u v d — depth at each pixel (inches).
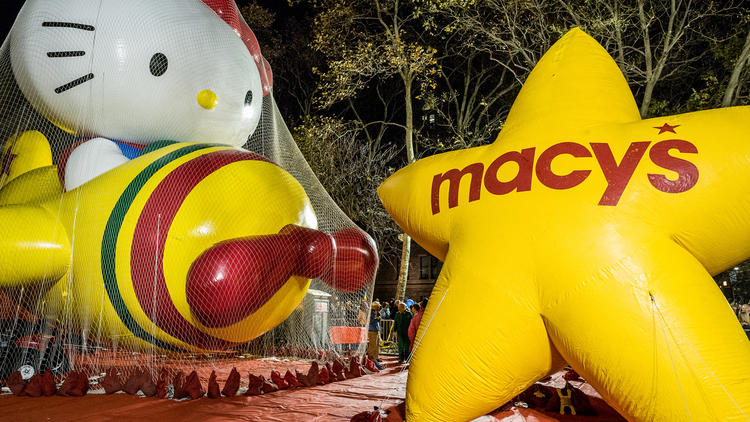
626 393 143.1
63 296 268.4
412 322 374.6
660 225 151.4
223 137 311.0
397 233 1045.2
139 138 298.4
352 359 323.6
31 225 253.0
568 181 159.6
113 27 271.1
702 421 132.1
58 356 269.6
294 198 284.5
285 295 267.9
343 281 270.5
